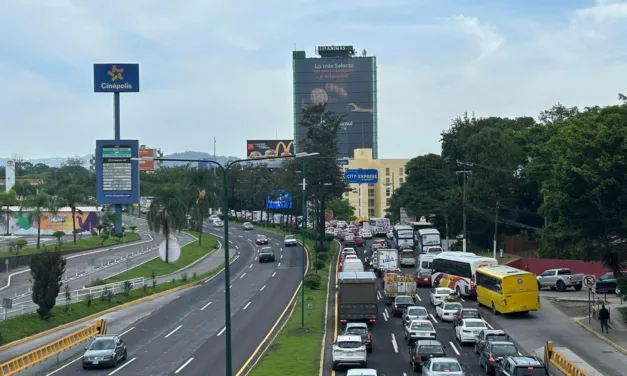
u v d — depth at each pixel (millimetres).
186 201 116625
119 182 103062
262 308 61625
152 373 37969
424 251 95188
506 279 53562
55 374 38031
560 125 83688
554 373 35625
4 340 45000
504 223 100312
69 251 96875
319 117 110312
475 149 102438
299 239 127688
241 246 122250
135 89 111625
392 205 151500
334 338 47406
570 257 80250
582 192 47312
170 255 92125
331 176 107250
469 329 43781
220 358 41688
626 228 46625
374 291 50938
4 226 131500
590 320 51281
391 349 43219
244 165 193000
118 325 54500
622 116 52188
